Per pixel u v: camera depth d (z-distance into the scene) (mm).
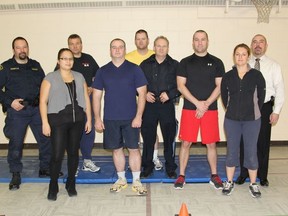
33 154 4871
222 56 5039
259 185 3449
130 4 4891
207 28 4980
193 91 3244
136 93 3312
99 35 4992
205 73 3217
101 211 2875
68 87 3021
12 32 4980
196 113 3219
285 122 5203
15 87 3350
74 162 3172
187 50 5023
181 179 3412
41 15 4938
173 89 3434
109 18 4957
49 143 3639
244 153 3217
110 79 3119
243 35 4992
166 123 3471
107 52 5031
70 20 4953
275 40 4996
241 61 3033
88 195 3248
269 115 3301
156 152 3902
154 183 3545
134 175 3326
